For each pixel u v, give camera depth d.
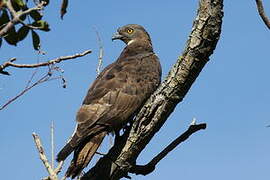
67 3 6.17
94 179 9.70
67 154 9.95
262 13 7.99
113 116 11.61
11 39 6.81
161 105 9.17
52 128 9.02
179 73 8.91
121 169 9.70
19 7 6.60
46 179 8.16
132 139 9.52
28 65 7.45
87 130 11.07
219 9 8.35
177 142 10.03
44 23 6.80
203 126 10.09
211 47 8.58
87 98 11.91
